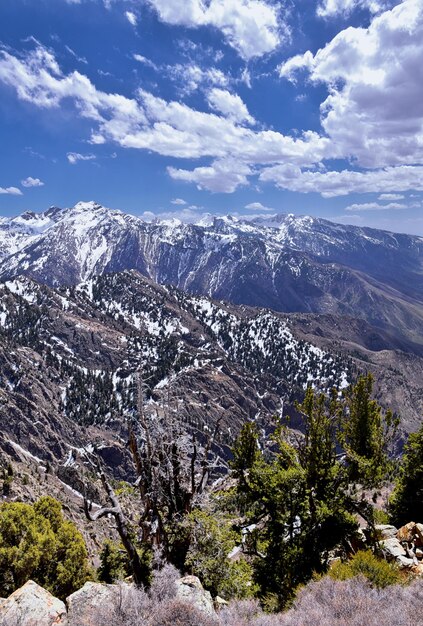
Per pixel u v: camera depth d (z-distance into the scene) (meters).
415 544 19.38
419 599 11.03
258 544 22.95
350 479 22.88
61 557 32.69
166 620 9.77
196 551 17.38
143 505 17.42
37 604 10.81
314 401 23.00
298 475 22.00
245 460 24.56
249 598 14.25
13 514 32.12
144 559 16.31
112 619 9.80
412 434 28.25
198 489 18.78
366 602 10.91
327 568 19.19
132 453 17.16
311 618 10.61
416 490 27.00
